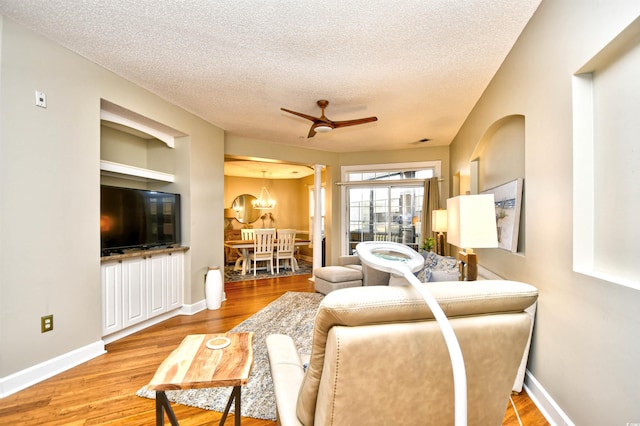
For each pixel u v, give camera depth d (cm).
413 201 571
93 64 252
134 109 291
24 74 205
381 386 82
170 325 322
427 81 286
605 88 137
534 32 189
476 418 97
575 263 148
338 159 603
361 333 77
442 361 85
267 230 604
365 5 183
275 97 325
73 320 233
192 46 230
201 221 385
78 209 238
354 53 238
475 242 192
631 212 123
